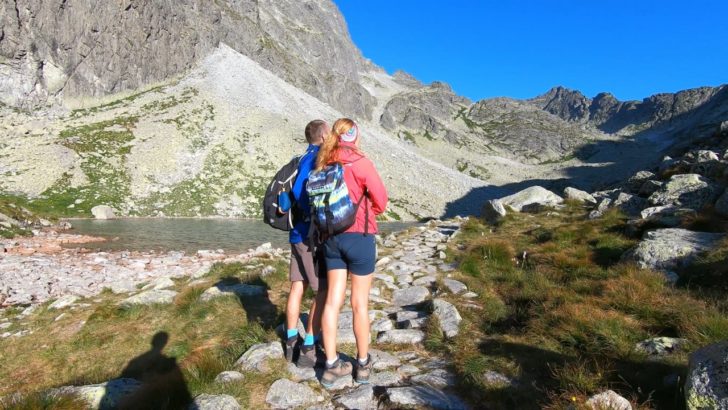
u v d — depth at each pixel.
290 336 4.97
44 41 94.56
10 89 87.56
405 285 8.87
